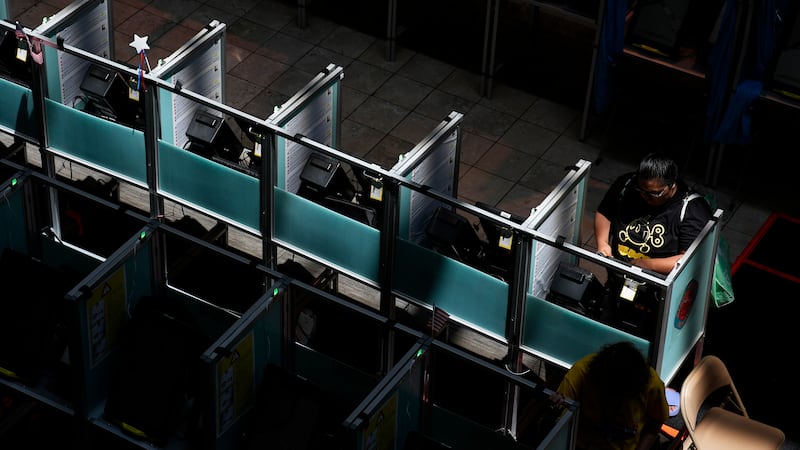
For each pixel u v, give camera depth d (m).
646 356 7.04
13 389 7.23
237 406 6.69
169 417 6.82
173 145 8.20
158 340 6.87
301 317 8.37
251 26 11.14
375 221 8.07
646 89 9.70
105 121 8.37
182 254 8.75
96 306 6.73
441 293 7.69
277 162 7.94
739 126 9.33
